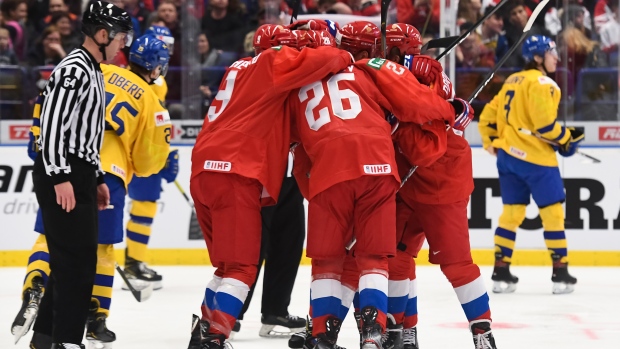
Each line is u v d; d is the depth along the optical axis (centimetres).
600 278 1519
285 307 1023
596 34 1831
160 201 1636
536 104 1360
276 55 764
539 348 968
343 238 773
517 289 1417
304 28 809
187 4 1838
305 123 772
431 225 819
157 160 987
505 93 1416
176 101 1847
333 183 749
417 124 788
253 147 770
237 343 996
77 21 1847
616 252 1647
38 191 788
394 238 766
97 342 906
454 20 1827
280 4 1853
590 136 1825
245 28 1855
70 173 765
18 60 1823
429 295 1339
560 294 1366
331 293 767
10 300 1278
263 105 772
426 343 989
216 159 770
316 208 764
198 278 1491
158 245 1633
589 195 1648
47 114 759
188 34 1842
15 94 1820
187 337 1022
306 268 1627
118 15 794
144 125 962
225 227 770
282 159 783
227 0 1839
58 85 763
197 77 1847
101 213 907
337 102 767
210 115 803
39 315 849
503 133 1419
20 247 1609
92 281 791
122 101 947
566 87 1836
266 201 800
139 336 1026
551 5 1839
